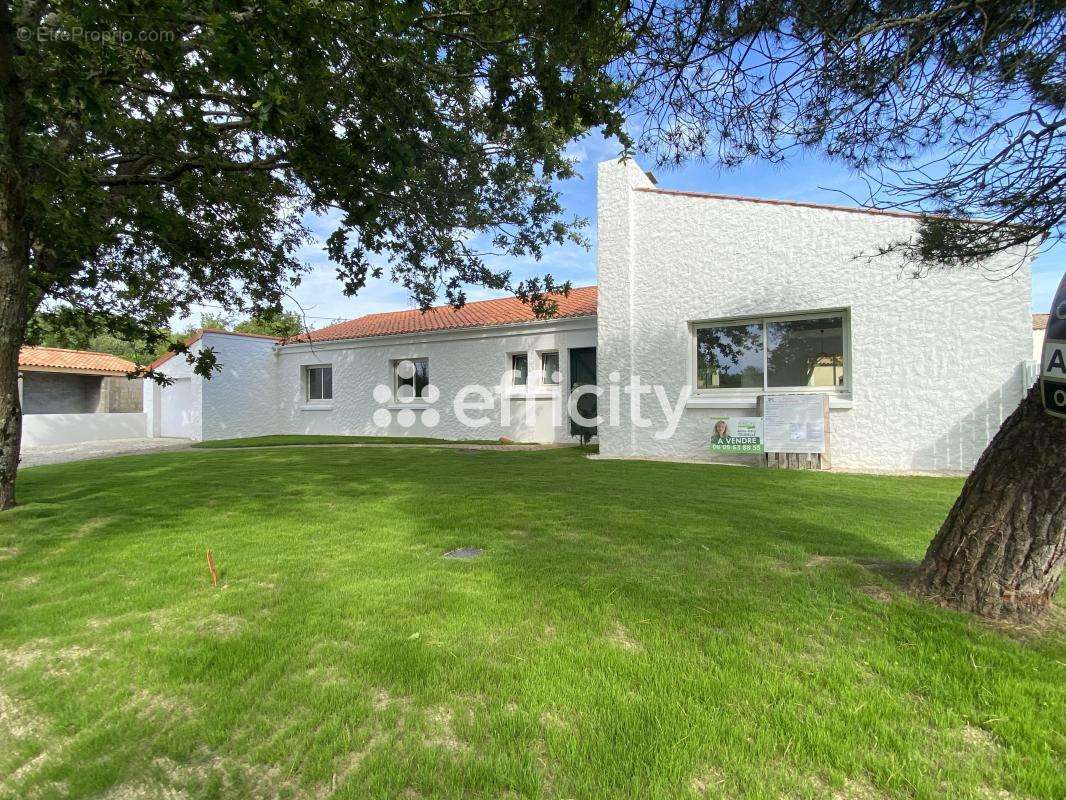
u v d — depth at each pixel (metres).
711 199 11.07
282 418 20.34
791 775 1.96
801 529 5.19
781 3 3.55
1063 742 2.12
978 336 9.02
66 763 2.08
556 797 1.86
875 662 2.69
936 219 4.42
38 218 5.97
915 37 3.54
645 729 2.19
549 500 6.66
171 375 20.91
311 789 1.94
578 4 3.74
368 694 2.48
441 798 1.87
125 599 3.58
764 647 2.86
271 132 4.30
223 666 2.72
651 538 4.91
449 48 5.36
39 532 5.27
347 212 6.40
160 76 4.68
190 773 2.02
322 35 4.16
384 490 7.52
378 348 18.06
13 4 4.68
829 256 10.03
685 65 4.04
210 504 6.60
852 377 9.84
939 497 6.91
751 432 10.34
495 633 3.04
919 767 2.00
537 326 15.15
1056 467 3.05
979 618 3.15
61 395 23.78
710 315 11.08
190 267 8.30
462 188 7.92
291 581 3.88
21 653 2.92
